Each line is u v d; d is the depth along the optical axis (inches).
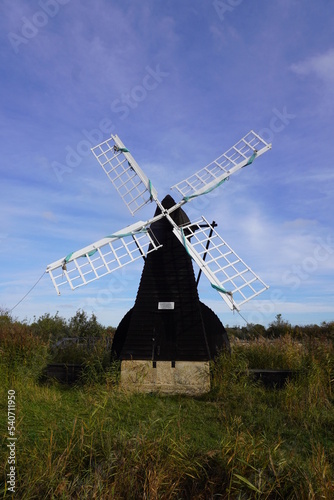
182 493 175.9
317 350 448.8
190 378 415.5
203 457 196.7
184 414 316.5
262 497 166.9
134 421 279.4
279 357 502.6
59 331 820.6
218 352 459.5
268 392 394.6
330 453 232.5
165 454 195.0
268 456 193.0
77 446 202.2
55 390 397.7
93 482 170.6
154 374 419.8
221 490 174.7
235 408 335.6
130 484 169.9
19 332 499.8
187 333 429.7
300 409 317.1
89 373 431.5
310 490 158.2
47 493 164.6
